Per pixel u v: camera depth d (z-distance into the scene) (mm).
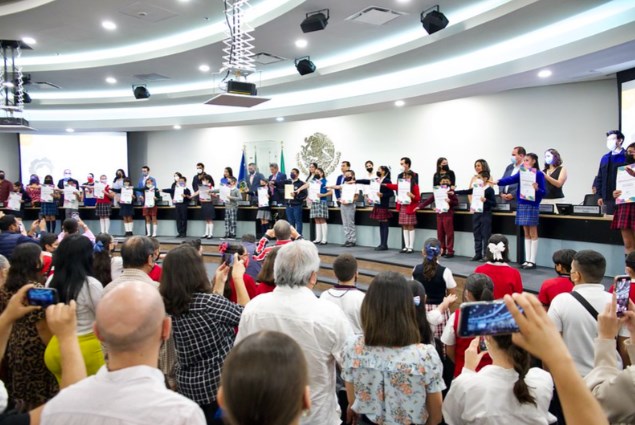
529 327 806
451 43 6320
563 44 5582
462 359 2439
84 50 7934
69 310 1353
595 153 7539
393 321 1646
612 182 5203
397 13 5883
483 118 8781
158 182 13336
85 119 11383
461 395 1551
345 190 7473
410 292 1703
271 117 9781
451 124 9234
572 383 762
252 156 12148
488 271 3236
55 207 9562
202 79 9117
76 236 2279
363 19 6062
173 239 9172
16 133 12594
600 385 1217
